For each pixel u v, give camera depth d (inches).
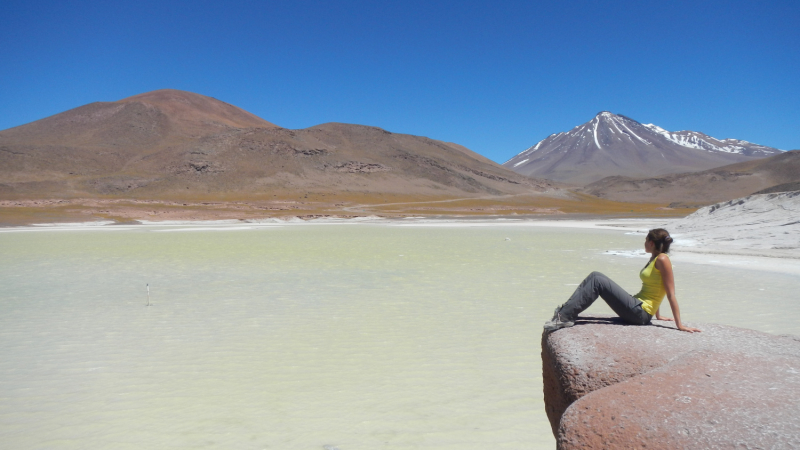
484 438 180.5
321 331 333.4
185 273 618.8
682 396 106.4
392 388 229.3
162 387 231.9
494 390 226.2
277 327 345.1
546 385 157.4
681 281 540.1
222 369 256.8
